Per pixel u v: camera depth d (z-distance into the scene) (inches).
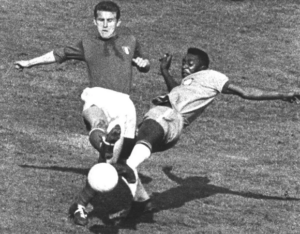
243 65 1110.4
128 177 471.2
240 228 538.3
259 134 858.8
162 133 497.7
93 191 484.4
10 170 616.7
